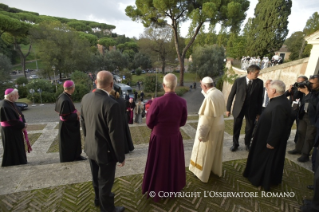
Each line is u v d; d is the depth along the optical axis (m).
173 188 2.05
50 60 26.38
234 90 3.25
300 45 19.78
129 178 2.46
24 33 29.47
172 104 1.83
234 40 31.12
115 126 1.57
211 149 2.27
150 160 2.00
